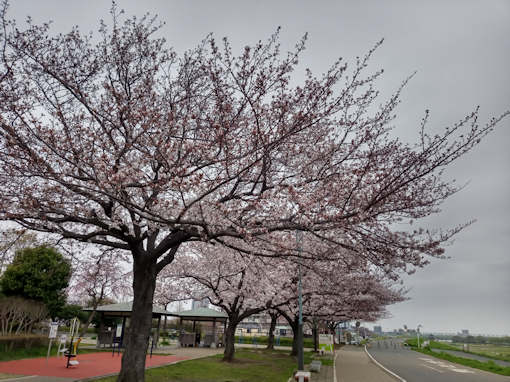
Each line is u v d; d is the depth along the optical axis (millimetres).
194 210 7582
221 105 7328
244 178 8898
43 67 7191
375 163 7520
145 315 9008
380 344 59719
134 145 8031
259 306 18391
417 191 7625
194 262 19047
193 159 7953
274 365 17516
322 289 17469
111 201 8133
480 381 15039
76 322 17672
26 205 7051
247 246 12469
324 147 8555
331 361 22266
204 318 30312
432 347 46906
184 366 14906
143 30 7957
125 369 8461
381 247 7680
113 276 21109
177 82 8281
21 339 15703
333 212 7590
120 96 7770
